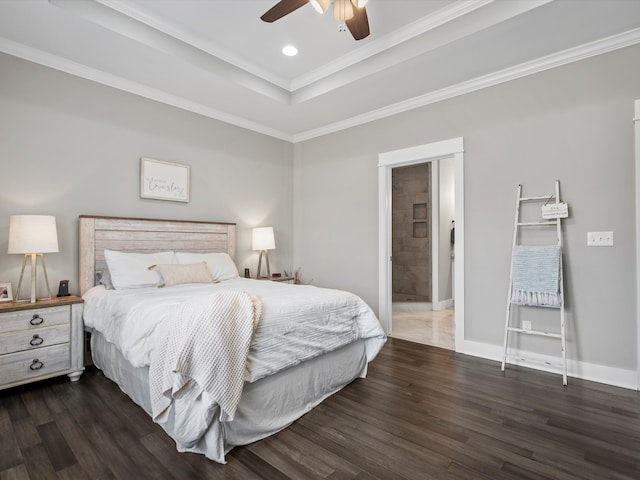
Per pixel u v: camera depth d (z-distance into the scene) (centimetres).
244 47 304
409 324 456
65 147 292
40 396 233
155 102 349
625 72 251
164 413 172
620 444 180
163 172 353
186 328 168
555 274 270
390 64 293
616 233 255
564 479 153
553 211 274
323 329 229
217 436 164
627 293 251
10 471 157
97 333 279
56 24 238
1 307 230
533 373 279
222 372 162
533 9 221
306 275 478
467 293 328
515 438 185
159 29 270
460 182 331
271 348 193
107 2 241
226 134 412
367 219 410
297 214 491
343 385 253
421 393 242
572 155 273
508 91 303
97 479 152
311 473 158
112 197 319
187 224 367
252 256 442
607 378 258
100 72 305
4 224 262
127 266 289
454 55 276
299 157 489
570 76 273
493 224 312
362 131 413
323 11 201
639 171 244
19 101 269
